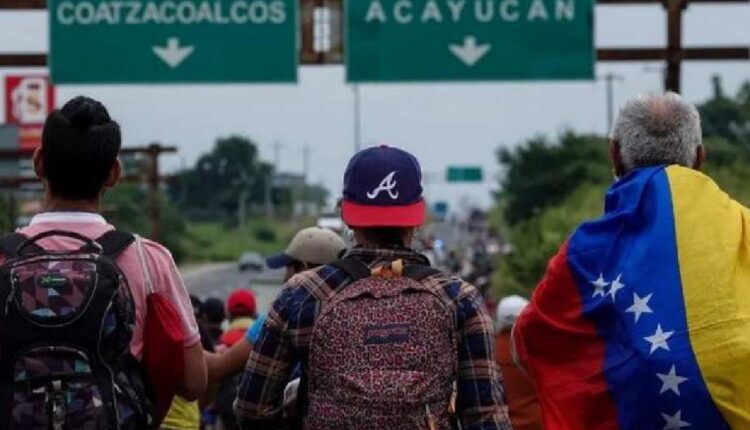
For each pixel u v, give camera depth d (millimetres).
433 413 6668
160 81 24250
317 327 6777
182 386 6922
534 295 7254
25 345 6324
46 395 6281
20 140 50125
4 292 6363
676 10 23375
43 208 6871
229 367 9797
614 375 6934
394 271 6887
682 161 7336
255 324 9805
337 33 24234
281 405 7020
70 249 6582
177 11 24234
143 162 59094
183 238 167125
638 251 6992
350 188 7082
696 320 6816
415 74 24078
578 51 23984
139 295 6621
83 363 6348
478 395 6824
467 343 6848
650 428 6875
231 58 24234
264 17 24203
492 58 24031
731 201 7125
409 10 24047
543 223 66688
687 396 6797
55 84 23938
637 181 7199
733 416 6766
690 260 6906
